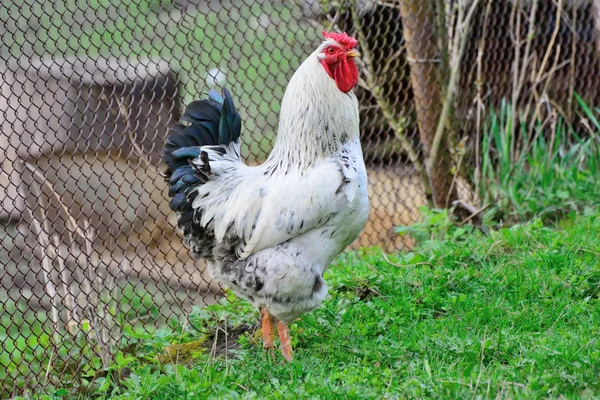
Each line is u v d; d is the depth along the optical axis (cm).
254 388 433
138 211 787
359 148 460
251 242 446
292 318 461
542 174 746
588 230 638
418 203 833
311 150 444
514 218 741
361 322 512
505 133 775
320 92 445
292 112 449
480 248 622
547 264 567
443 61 714
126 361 484
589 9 850
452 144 735
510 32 764
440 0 700
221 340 533
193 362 501
